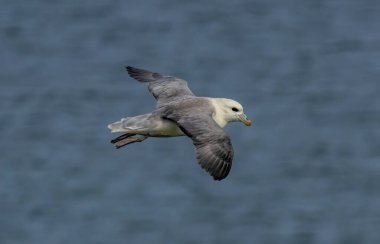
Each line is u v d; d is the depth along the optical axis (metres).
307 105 39.56
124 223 27.67
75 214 28.58
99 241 26.95
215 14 58.66
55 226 28.08
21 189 30.59
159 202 28.89
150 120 13.81
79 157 33.12
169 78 15.39
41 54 50.41
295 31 54.91
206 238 26.64
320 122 36.97
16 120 38.00
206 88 43.91
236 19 57.66
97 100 40.44
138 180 30.64
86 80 44.12
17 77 45.53
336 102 40.00
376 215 27.84
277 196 29.19
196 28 55.69
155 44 52.16
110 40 53.19
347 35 53.50
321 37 53.38
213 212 28.06
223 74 45.91
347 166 31.77
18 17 58.59
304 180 30.62
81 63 48.06
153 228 27.31
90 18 58.03
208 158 12.51
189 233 26.88
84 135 35.66
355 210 28.20
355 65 47.12
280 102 40.25
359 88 42.44
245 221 27.61
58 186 30.59
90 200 29.52
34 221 28.44
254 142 34.03
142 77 15.58
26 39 53.78
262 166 31.72
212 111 14.05
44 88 42.94
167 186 30.00
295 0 61.66
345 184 30.16
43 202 29.55
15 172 32.03
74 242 27.05
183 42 52.59
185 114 13.48
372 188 29.86
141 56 49.75
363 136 35.00
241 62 48.34
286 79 44.44
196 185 29.92
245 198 29.16
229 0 62.03
